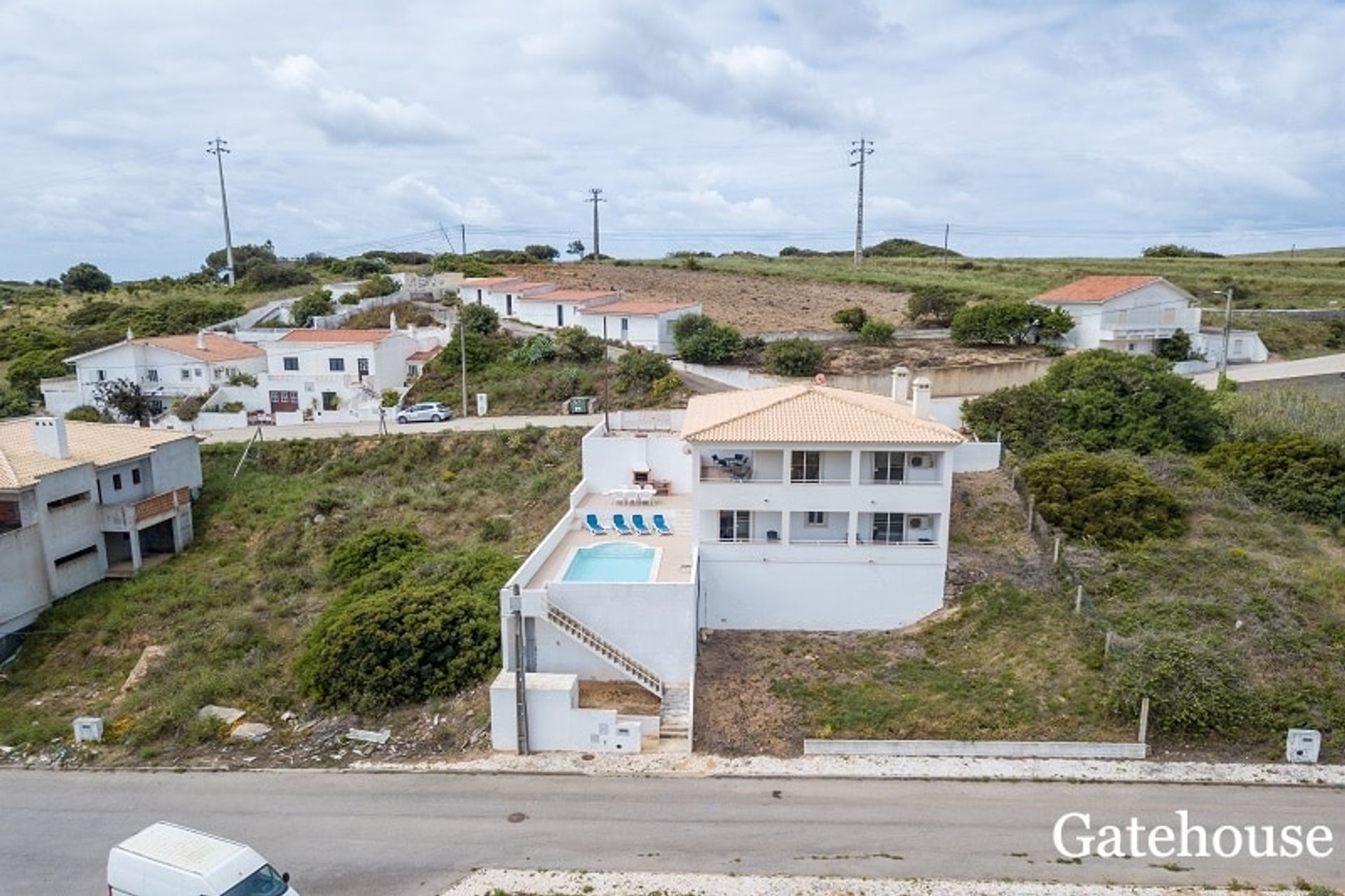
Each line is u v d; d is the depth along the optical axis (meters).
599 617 30.94
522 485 50.72
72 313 98.31
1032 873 22.20
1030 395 50.69
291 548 46.12
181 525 47.09
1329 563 36.88
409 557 41.12
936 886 21.64
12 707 34.59
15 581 38.69
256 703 33.00
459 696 31.52
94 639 38.69
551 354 70.69
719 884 21.78
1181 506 40.50
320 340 68.00
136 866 19.64
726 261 146.12
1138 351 72.50
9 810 26.50
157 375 67.94
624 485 44.56
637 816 24.84
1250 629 32.16
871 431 34.72
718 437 34.31
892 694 30.66
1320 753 27.59
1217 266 125.44
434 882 22.09
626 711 29.88
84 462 42.53
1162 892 21.48
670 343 77.31
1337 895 21.33
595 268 128.75
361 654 32.06
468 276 112.88
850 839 23.66
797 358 65.56
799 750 28.17
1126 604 34.34
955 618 34.75
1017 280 112.50
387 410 62.41
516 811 25.25
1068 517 39.78
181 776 28.36
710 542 35.28
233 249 144.00
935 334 80.31
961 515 41.44
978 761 27.52
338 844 23.86
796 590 35.44
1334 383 62.16
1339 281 106.12
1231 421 49.84
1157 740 28.28
